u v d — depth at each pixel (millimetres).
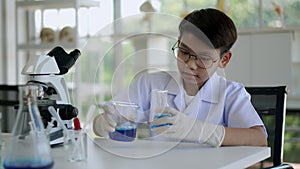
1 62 3688
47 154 931
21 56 3674
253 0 3010
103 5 3400
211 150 1233
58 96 1382
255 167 1529
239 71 2953
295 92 2910
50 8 3602
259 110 1630
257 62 2912
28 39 3793
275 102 1606
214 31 1381
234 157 1146
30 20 3809
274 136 1579
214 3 3125
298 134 2881
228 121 1490
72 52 1443
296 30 2834
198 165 1055
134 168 1024
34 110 1009
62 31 3480
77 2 3283
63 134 1289
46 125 1268
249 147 1283
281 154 1562
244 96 1542
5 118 2258
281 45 2854
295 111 2887
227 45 1424
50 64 1333
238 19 3059
